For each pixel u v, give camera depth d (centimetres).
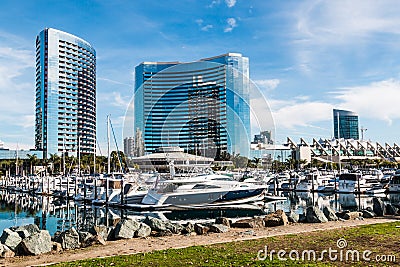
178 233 1700
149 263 1072
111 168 7200
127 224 1650
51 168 9706
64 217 3353
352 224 1742
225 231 1664
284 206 3838
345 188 5362
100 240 1483
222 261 1059
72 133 12838
